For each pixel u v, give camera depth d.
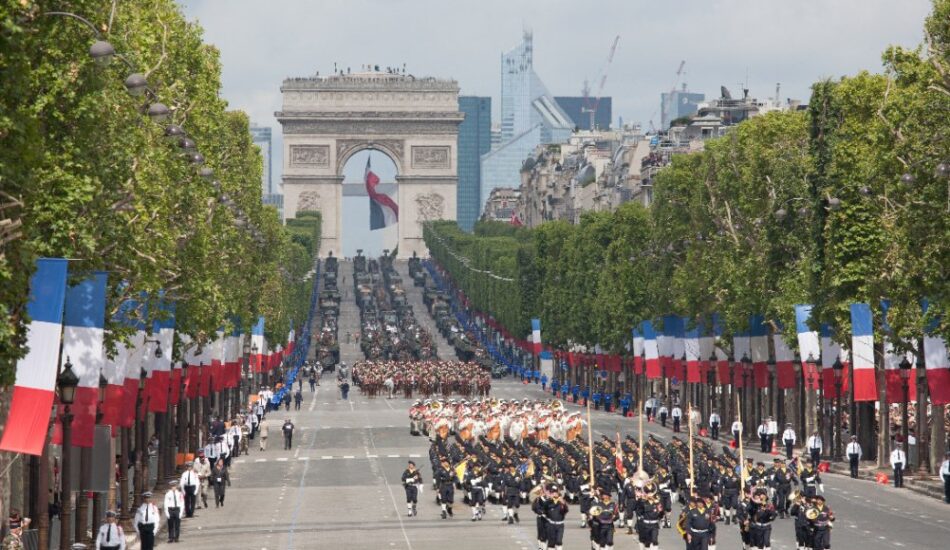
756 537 167.00
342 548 183.38
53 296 120.31
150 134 190.00
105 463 150.88
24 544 155.75
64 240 131.88
